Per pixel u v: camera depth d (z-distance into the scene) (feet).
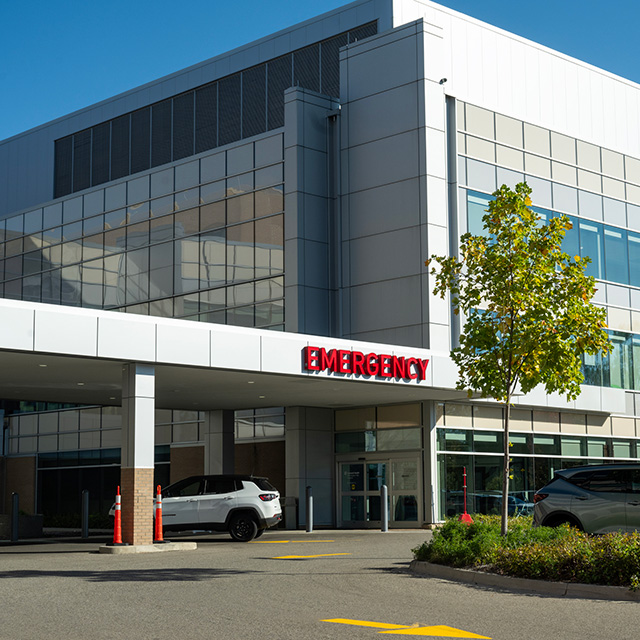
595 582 43.73
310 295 109.70
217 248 118.73
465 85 119.24
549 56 130.31
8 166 165.48
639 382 128.77
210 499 80.84
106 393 99.45
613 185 129.29
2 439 155.33
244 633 32.42
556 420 118.73
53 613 37.17
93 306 133.08
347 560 61.00
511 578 46.14
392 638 31.48
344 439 113.09
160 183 126.72
